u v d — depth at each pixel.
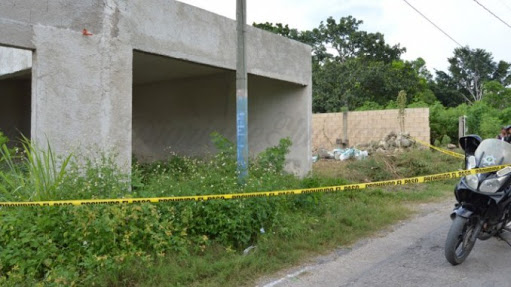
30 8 5.23
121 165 6.04
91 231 4.26
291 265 4.84
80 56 5.65
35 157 4.97
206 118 10.63
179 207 5.11
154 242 4.52
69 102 5.54
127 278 4.07
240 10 6.19
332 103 26.70
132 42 6.24
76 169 5.01
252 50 8.44
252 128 10.83
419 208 8.04
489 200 4.59
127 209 4.54
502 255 5.12
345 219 6.57
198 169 7.04
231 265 4.52
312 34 33.91
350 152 14.97
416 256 5.14
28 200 4.45
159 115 11.64
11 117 10.22
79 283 3.95
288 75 9.45
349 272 4.62
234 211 5.21
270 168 7.23
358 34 32.59
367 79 27.22
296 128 10.16
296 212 6.44
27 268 3.98
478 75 47.16
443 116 19.20
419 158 12.30
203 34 7.46
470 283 4.25
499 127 18.55
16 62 7.27
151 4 6.53
